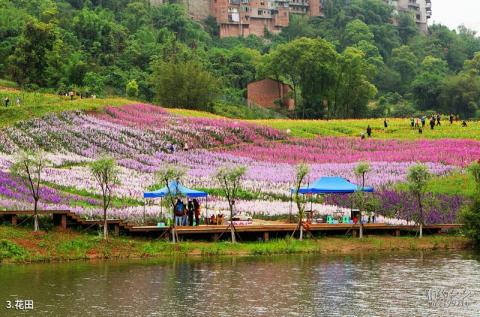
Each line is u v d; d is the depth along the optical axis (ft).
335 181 190.08
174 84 499.92
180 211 169.89
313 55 557.74
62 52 560.61
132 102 385.50
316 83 568.00
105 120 327.06
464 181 234.99
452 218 196.24
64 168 240.94
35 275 127.54
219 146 314.76
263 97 609.83
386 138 344.28
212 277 129.18
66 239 150.82
